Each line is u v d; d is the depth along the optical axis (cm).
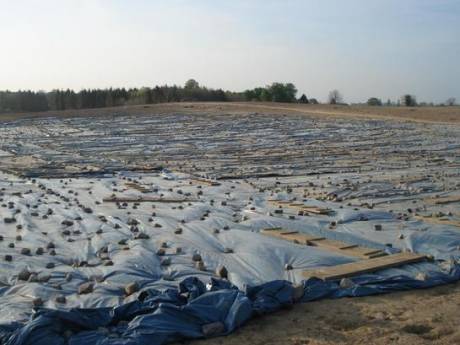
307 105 6562
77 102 8388
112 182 1877
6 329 644
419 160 2381
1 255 944
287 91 8881
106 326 653
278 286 745
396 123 4372
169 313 657
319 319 704
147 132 4119
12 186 1783
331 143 3191
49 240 1062
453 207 1386
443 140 3200
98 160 2592
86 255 958
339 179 1886
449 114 5009
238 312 672
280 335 659
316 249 974
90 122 5109
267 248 965
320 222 1200
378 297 778
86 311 661
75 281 814
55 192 1652
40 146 3344
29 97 8119
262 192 1647
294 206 1394
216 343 638
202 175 2047
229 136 3716
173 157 2689
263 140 3438
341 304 752
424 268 883
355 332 666
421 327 675
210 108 6078
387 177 1909
